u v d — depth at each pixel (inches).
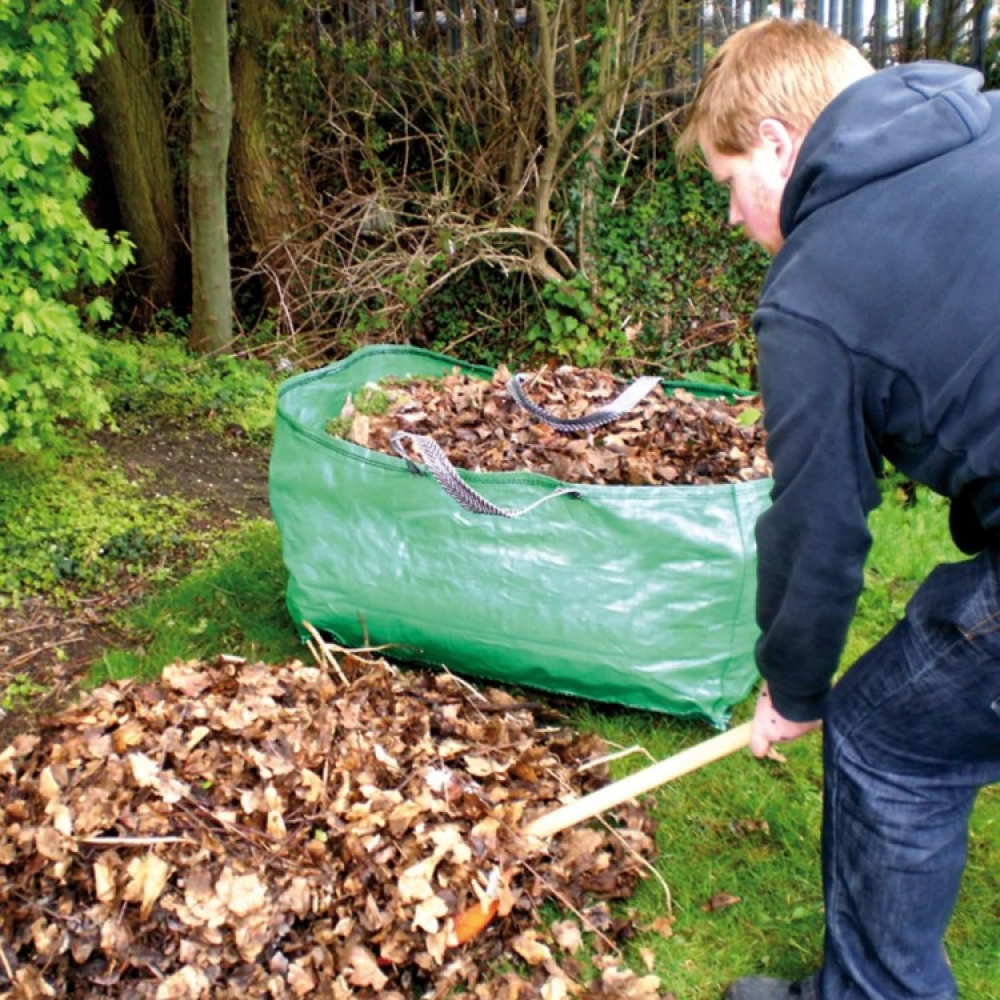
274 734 93.3
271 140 274.1
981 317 54.0
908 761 66.5
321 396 137.4
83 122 145.6
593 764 100.5
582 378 148.1
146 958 77.9
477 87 267.1
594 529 108.6
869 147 56.0
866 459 59.0
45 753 92.8
